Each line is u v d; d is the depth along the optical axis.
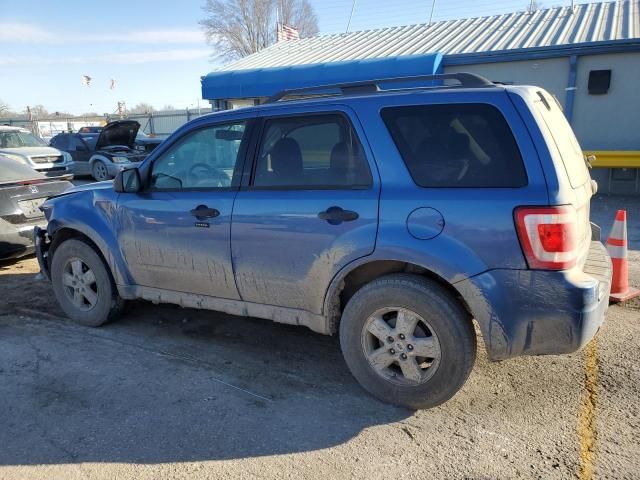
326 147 3.41
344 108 3.35
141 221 4.15
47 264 5.11
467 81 3.31
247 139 3.72
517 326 2.87
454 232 2.92
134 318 4.88
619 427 3.03
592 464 2.72
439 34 14.95
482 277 2.88
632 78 10.98
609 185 11.48
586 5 14.44
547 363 3.79
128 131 16.41
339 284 3.37
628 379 3.54
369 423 3.15
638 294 5.04
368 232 3.14
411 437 3.00
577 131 11.67
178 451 2.93
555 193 2.75
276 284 3.59
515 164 2.85
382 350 3.26
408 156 3.13
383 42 15.41
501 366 3.76
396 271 3.30
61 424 3.21
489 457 2.81
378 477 2.69
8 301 5.45
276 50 17.38
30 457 2.91
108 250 4.38
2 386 3.67
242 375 3.77
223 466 2.80
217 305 3.97
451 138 3.04
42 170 13.68
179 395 3.51
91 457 2.90
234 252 3.70
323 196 3.33
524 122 2.87
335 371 3.81
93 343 4.37
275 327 4.63
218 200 3.75
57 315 5.02
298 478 2.70
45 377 3.79
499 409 3.25
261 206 3.54
